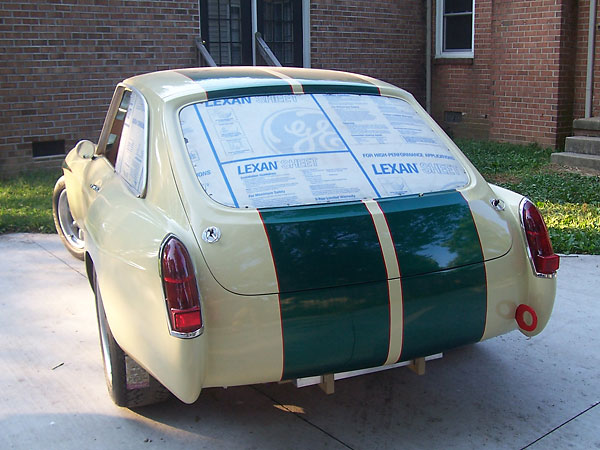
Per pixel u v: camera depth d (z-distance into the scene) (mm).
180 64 10898
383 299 3080
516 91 11789
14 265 6184
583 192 8398
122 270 3199
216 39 11719
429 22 13492
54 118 9914
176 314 2840
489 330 3379
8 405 3797
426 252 3180
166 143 3367
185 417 3660
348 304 3029
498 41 11914
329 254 3035
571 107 11438
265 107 3602
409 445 3385
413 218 3246
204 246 2967
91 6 9961
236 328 2932
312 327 2994
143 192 3420
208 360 2943
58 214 6379
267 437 3465
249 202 3145
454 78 13258
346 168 3412
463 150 11531
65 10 9766
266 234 3020
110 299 3354
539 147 11547
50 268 6105
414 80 13680
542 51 11258
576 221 7168
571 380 4051
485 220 3387
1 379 4098
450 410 3721
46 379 4098
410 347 3191
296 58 12422
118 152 4207
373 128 3689
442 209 3338
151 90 3777
